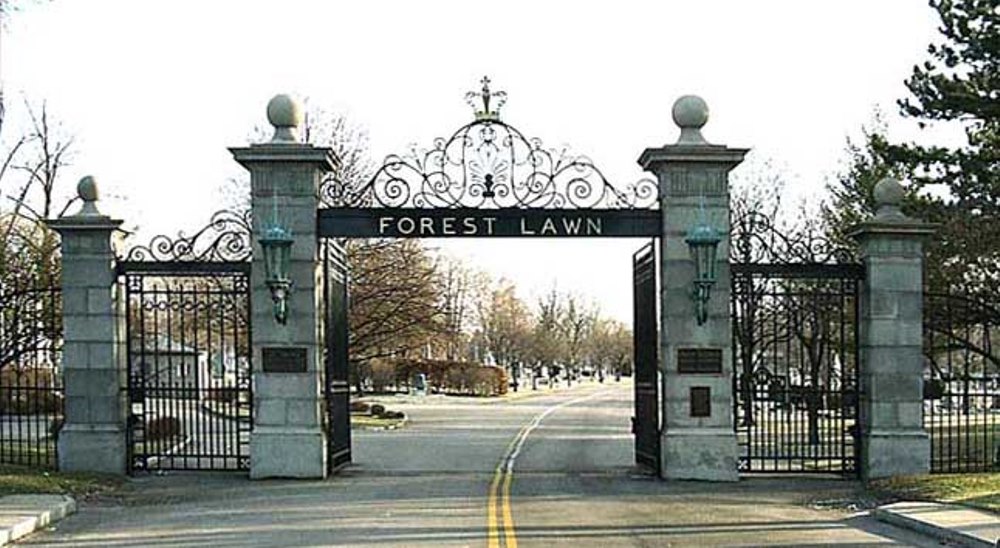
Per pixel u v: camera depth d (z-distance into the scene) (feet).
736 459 65.87
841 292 68.49
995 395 86.02
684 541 44.24
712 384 66.33
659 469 66.85
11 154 164.55
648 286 70.38
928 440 66.08
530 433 119.24
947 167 78.89
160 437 73.67
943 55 79.71
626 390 328.90
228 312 102.99
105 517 52.13
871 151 103.14
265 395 66.08
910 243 66.85
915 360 66.39
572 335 445.78
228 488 62.08
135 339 91.40
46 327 101.71
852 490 61.98
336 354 70.54
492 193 66.74
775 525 49.24
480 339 364.79
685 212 66.49
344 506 54.44
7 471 64.59
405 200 67.05
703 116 67.05
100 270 66.80
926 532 46.68
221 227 92.02
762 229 136.56
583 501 56.54
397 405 204.03
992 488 57.67
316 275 66.23
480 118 66.90
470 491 60.39
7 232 125.80
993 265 80.28
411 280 139.95
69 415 66.64
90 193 67.51
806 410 79.77
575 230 66.80
